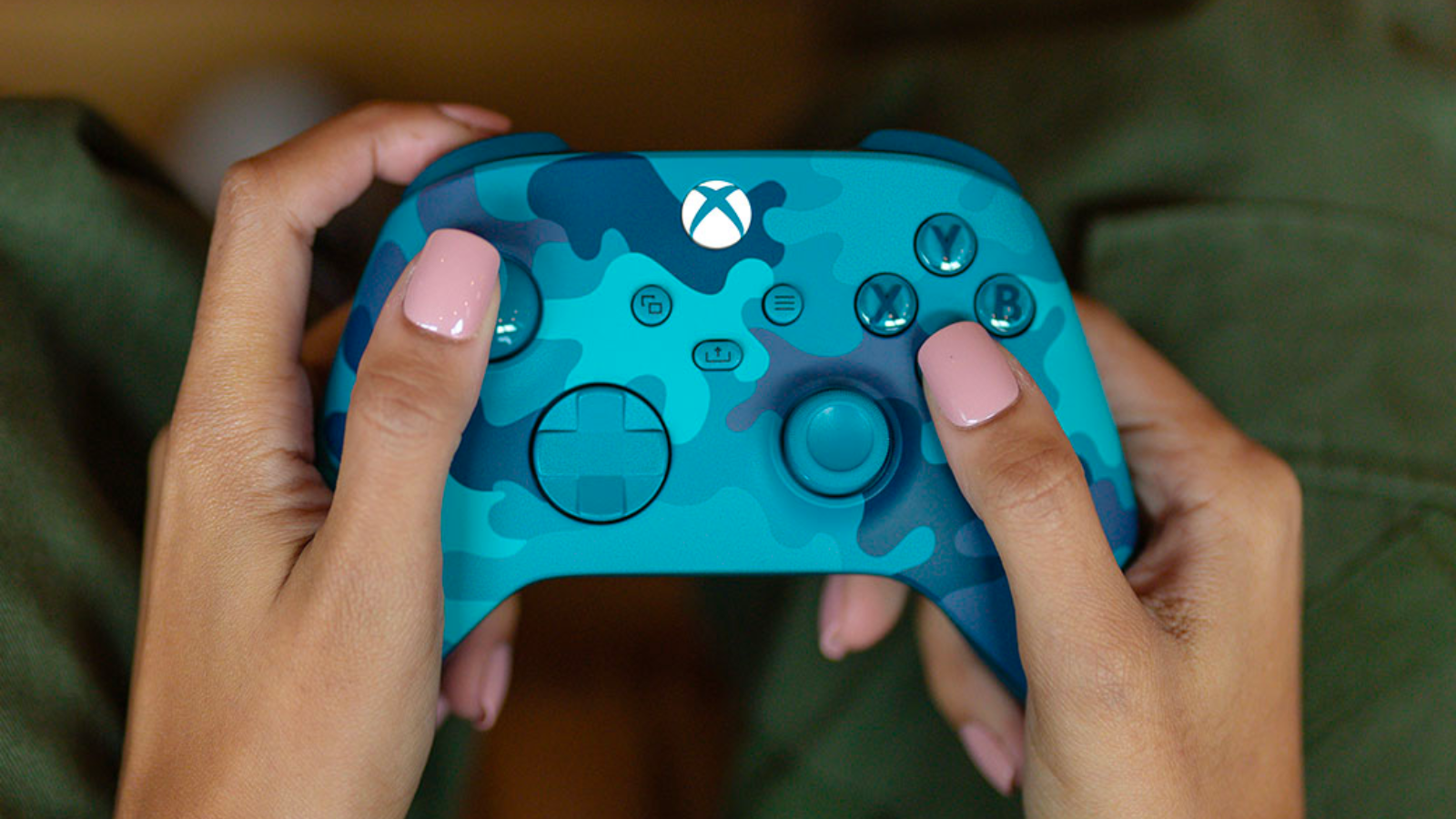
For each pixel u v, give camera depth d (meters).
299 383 0.28
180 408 0.28
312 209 0.29
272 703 0.26
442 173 0.29
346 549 0.25
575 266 0.28
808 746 0.38
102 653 0.30
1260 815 0.28
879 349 0.28
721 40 0.52
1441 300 0.36
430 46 0.51
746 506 0.28
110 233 0.33
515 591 0.28
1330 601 0.34
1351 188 0.37
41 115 0.33
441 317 0.25
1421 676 0.34
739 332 0.28
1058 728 0.27
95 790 0.29
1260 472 0.29
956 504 0.28
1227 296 0.36
